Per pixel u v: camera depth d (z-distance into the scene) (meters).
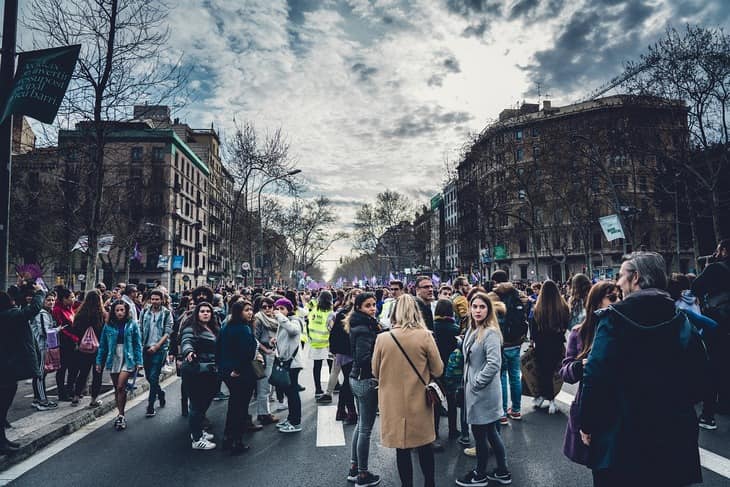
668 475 2.72
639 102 24.30
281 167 29.53
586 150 31.72
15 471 5.45
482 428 4.88
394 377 4.46
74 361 8.50
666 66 22.41
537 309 7.66
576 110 53.22
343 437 6.71
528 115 55.25
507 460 5.52
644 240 38.75
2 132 6.93
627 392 2.84
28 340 6.07
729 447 5.70
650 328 2.83
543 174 37.88
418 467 5.44
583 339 4.72
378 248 80.62
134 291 11.22
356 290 8.12
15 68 7.33
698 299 7.73
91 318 8.55
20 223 31.05
